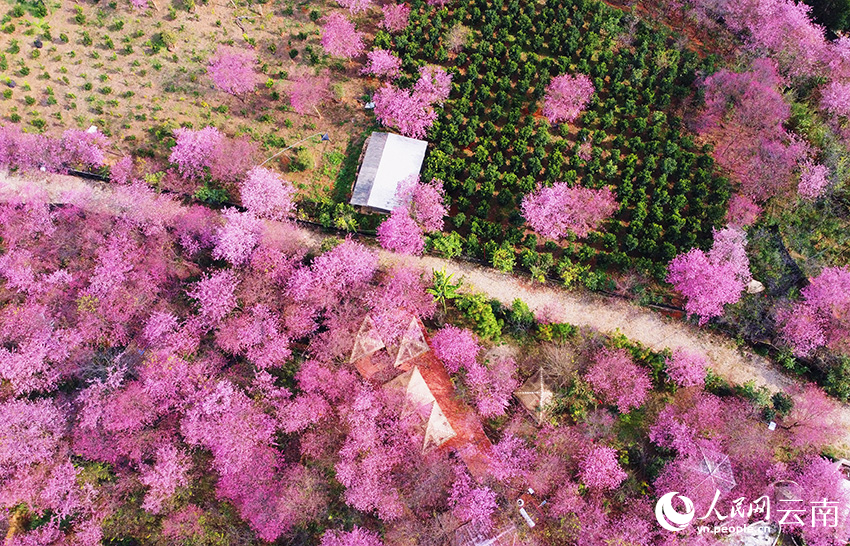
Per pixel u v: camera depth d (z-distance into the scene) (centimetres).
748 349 4119
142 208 4353
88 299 4141
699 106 4638
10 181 4544
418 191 4275
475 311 4091
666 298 4212
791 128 4575
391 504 3725
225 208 4319
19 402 3953
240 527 3853
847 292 3966
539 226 4206
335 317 4122
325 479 3925
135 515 3912
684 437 3772
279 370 4181
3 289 4350
